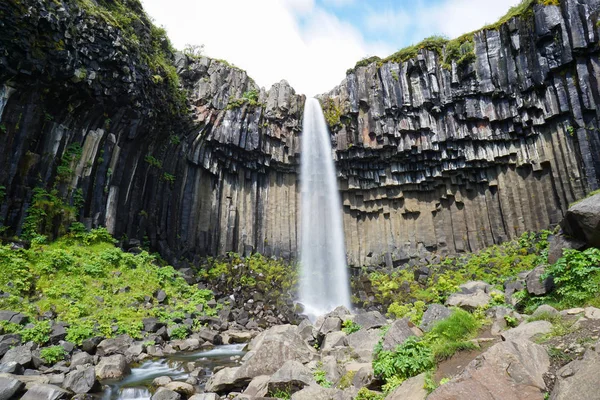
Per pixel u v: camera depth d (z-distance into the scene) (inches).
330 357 364.5
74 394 346.0
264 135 1152.8
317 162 1202.0
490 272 903.1
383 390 275.4
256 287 933.2
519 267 855.1
